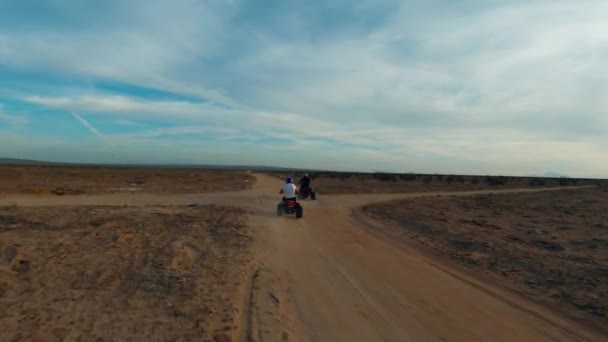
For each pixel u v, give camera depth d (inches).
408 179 3663.9
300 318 267.1
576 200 1565.0
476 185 3046.3
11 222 596.1
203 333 235.6
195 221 680.4
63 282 320.2
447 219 878.4
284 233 603.5
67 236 505.4
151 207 876.0
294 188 813.2
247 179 2933.1
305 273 378.0
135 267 371.6
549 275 406.0
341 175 4256.9
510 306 308.5
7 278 324.5
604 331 264.5
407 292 332.5
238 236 554.3
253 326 250.2
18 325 235.8
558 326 271.0
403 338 241.6
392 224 768.9
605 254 523.5
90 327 237.6
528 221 888.3
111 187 1565.0
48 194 1187.3
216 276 353.7
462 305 305.6
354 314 277.6
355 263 427.2
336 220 788.6
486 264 449.4
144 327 240.7
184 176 3075.8
